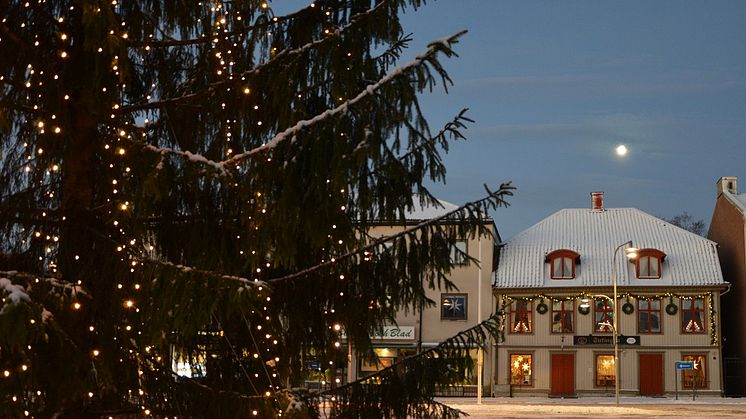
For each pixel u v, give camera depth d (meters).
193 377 8.93
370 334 8.72
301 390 8.33
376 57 8.51
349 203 7.84
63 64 8.16
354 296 8.48
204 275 7.14
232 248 8.09
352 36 7.76
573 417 37.03
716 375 54.03
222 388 8.84
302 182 7.42
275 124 8.48
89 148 8.30
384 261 8.35
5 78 7.39
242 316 8.21
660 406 43.97
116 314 7.59
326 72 7.95
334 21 8.80
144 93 9.12
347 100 7.70
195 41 8.56
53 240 8.00
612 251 57.41
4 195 8.04
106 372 7.22
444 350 8.38
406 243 8.27
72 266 7.96
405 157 7.38
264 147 7.40
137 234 7.64
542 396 55.00
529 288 55.75
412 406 8.34
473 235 8.21
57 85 7.72
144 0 8.59
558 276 56.50
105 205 7.86
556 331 55.75
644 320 55.28
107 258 7.74
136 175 7.54
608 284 55.50
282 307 8.77
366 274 8.41
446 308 55.72
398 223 8.21
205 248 8.05
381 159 7.15
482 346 8.44
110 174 8.20
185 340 8.23
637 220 59.91
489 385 55.41
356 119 7.12
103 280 7.71
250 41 8.84
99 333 7.60
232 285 7.08
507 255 58.25
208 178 7.43
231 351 8.99
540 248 58.31
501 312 8.52
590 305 55.72
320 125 7.21
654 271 55.75
